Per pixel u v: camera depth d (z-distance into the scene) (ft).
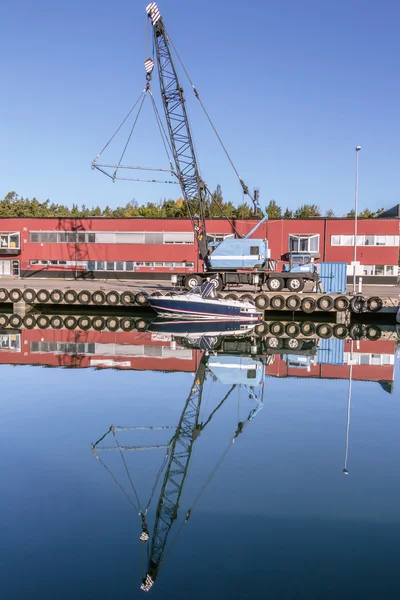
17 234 144.25
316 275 96.58
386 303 86.94
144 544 16.61
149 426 29.35
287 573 14.99
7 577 14.84
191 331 72.84
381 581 14.78
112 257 142.31
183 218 139.23
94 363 48.37
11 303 101.96
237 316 81.46
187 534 17.22
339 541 16.96
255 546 16.57
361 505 19.42
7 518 18.39
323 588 14.40
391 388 39.24
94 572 15.23
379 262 132.98
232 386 39.52
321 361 50.72
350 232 133.39
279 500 19.83
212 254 96.94
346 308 86.17
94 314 92.99
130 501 19.76
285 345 61.31
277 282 96.48
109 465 23.38
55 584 14.46
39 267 144.56
